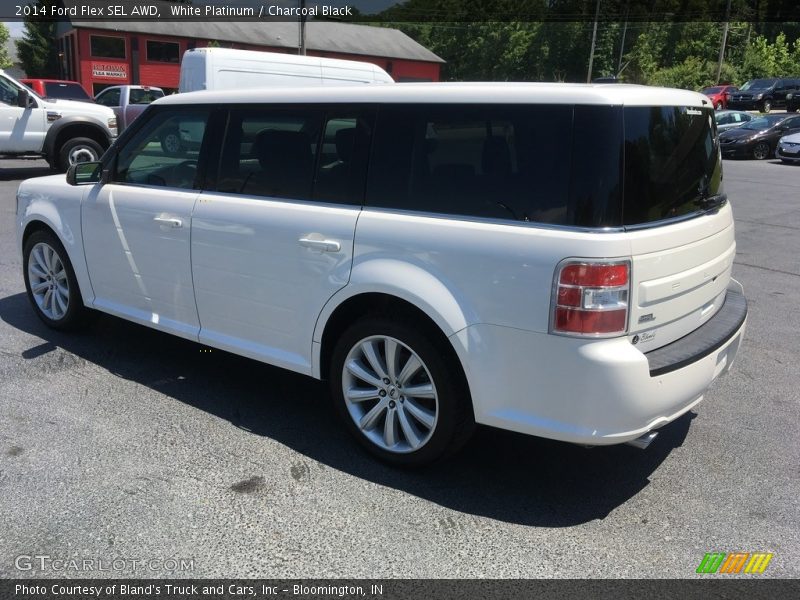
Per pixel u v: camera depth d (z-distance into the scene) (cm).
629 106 293
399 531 303
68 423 391
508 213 302
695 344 324
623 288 282
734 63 5616
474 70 6894
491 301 300
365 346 351
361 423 361
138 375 463
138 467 347
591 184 284
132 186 451
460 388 324
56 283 526
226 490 330
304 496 328
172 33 4419
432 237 316
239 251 388
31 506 311
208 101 412
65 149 1347
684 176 325
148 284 446
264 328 390
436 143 324
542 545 296
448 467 360
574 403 289
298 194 369
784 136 2211
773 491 343
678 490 343
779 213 1252
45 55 5828
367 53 5328
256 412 415
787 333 595
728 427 413
